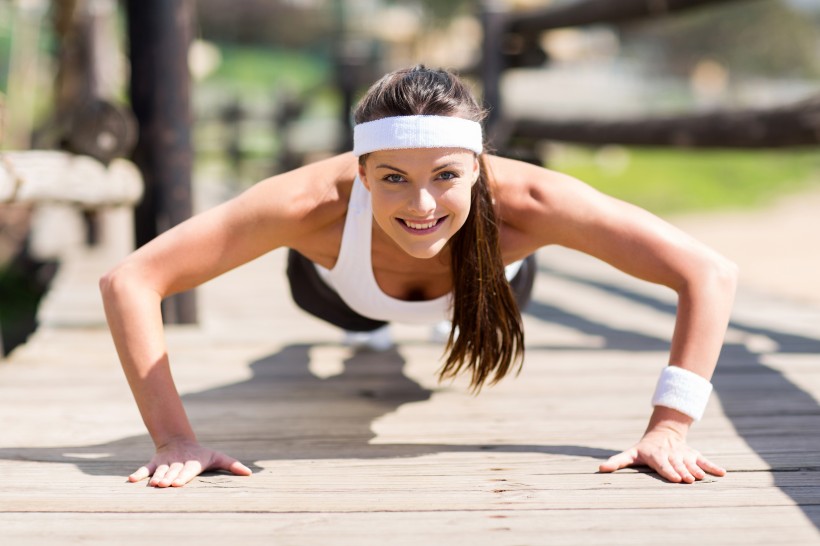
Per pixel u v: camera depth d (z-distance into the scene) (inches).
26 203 183.6
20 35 434.6
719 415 143.3
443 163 99.5
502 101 355.6
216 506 105.0
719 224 629.3
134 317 114.7
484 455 123.8
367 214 115.5
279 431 136.9
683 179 842.2
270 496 108.0
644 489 109.4
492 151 120.1
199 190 600.4
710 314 113.1
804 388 160.4
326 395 158.7
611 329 220.2
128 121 210.2
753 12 2059.5
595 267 339.6
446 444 129.6
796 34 2129.7
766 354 188.7
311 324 225.1
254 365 181.6
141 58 211.6
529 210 116.0
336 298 143.0
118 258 339.6
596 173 844.0
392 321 138.2
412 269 121.6
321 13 1321.4
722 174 893.2
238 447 128.7
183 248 114.4
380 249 119.0
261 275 313.3
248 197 115.4
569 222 115.0
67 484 112.7
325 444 130.0
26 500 107.3
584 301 265.0
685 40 2046.0
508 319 120.3
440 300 126.6
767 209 733.9
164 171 213.5
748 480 112.5
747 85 1830.7
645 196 759.1
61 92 367.2
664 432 116.5
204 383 168.1
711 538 96.0
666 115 301.1
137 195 237.6
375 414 146.5
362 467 118.8
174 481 110.7
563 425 138.9
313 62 1465.3
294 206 115.1
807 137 232.1
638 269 115.0
